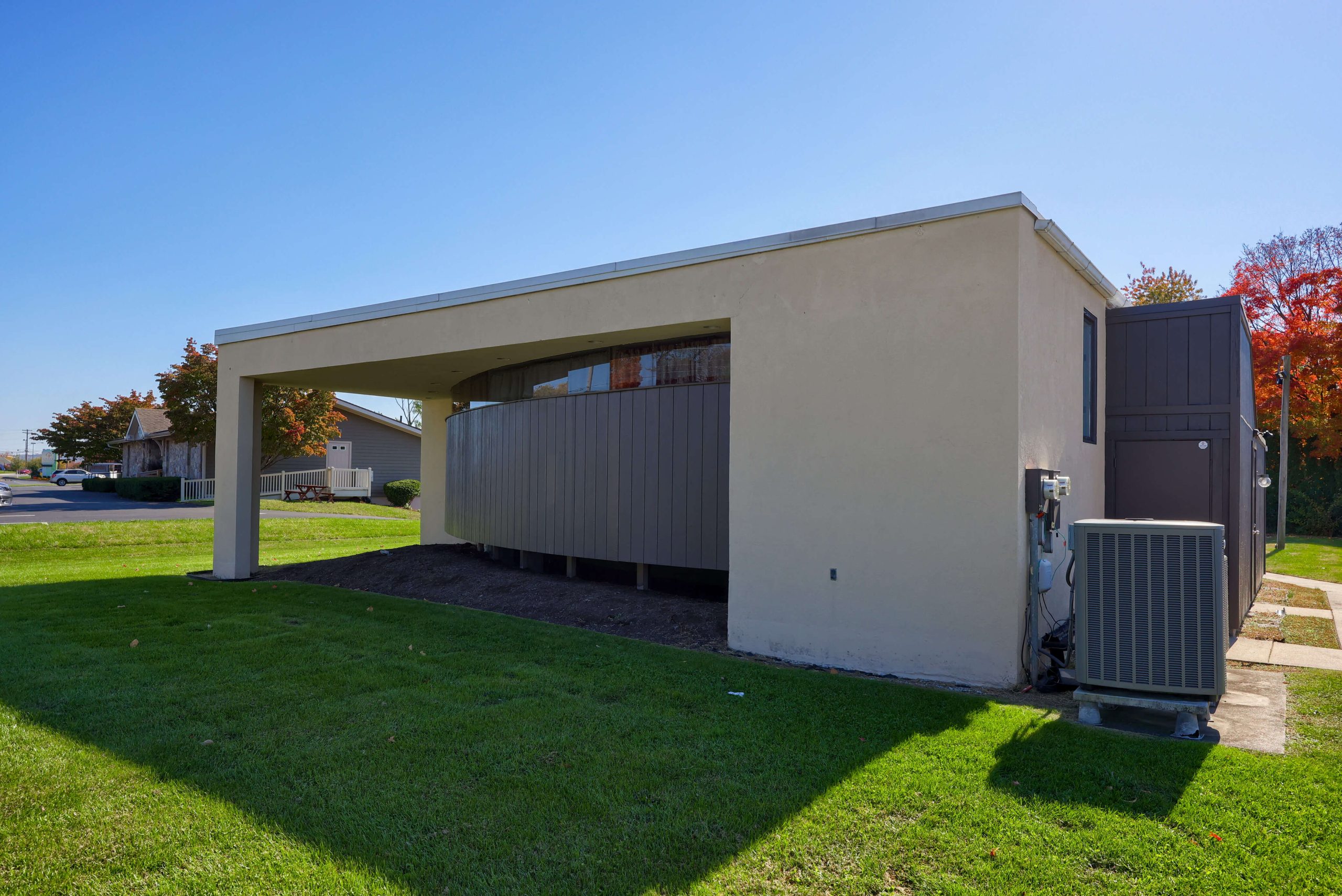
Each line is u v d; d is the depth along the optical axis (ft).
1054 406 23.34
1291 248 97.19
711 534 28.63
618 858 10.93
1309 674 21.11
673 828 11.78
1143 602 16.25
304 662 22.00
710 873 10.50
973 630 20.66
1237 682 20.34
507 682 19.90
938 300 21.34
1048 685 20.31
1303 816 11.96
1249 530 31.63
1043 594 22.17
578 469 33.71
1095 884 10.18
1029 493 20.71
